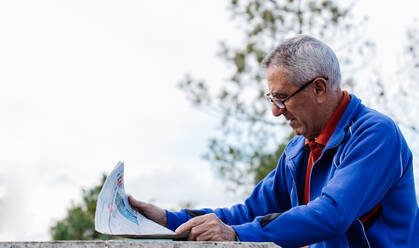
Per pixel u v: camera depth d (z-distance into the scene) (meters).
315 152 2.03
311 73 1.92
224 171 5.83
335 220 1.56
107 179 1.62
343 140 1.87
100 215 1.48
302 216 1.57
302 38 1.97
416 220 1.89
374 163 1.71
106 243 1.21
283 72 1.94
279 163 2.28
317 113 1.96
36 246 1.18
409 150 1.90
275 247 1.26
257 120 6.05
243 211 2.27
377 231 1.78
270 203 2.27
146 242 1.23
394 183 1.80
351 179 1.65
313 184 1.95
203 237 1.51
